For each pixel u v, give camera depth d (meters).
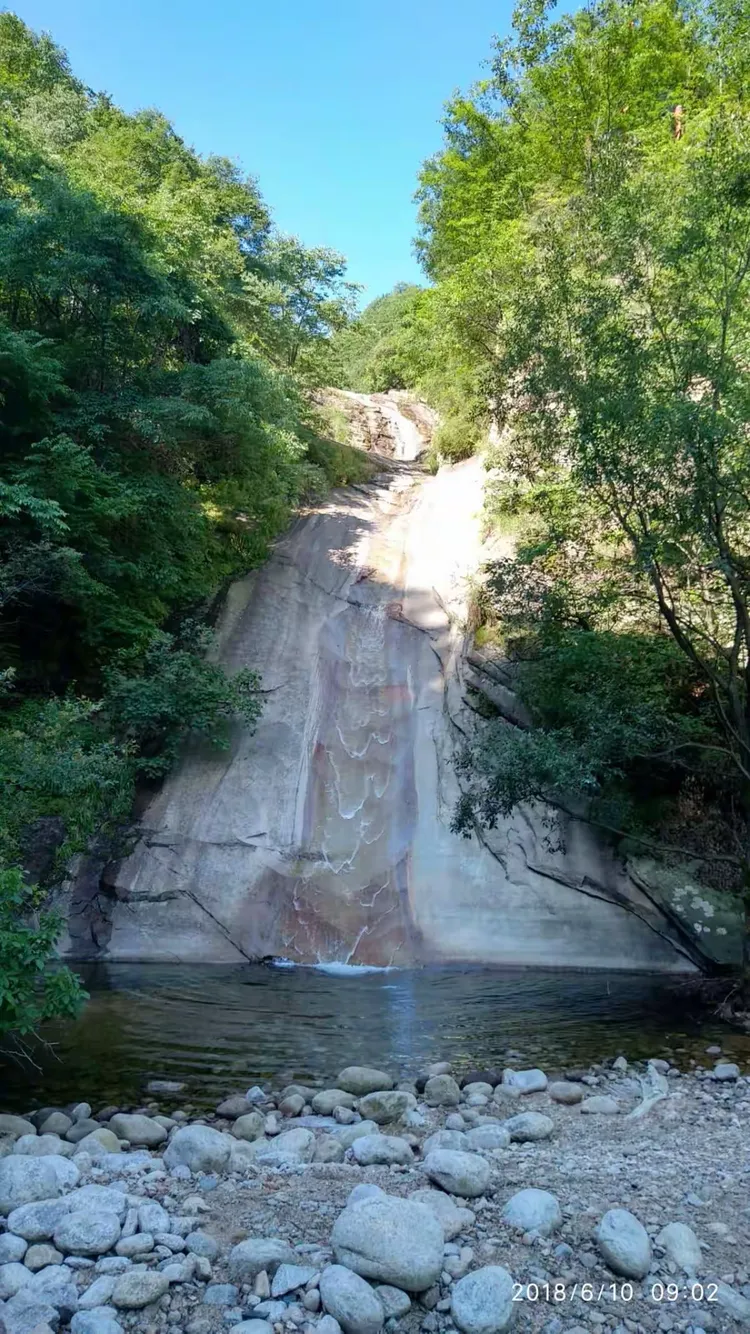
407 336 27.95
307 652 17.17
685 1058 7.93
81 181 19.70
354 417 35.78
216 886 12.91
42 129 25.75
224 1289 3.69
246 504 19.97
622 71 23.14
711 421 8.34
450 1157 4.76
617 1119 6.30
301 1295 3.63
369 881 13.12
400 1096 6.41
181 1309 3.58
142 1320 3.52
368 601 18.61
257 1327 3.36
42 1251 3.99
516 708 13.98
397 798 14.31
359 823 14.03
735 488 8.91
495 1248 4.01
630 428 8.79
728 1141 5.74
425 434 35.34
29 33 34.62
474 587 16.55
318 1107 6.54
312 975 11.41
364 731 15.55
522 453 11.65
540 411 10.61
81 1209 4.25
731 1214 4.43
